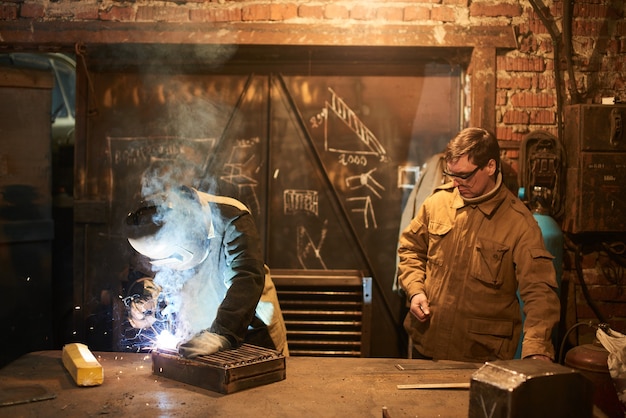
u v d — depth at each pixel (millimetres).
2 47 3709
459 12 3609
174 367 2182
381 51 3715
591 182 3443
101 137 3877
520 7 3617
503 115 3650
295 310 3557
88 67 3848
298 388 2107
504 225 2633
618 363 2283
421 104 3877
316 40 3578
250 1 3600
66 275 4676
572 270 3641
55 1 3613
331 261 3924
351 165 3900
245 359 2125
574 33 3637
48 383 2131
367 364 2398
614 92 3639
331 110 3887
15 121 4016
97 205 3824
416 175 3885
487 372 1728
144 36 3582
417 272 2852
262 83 3889
